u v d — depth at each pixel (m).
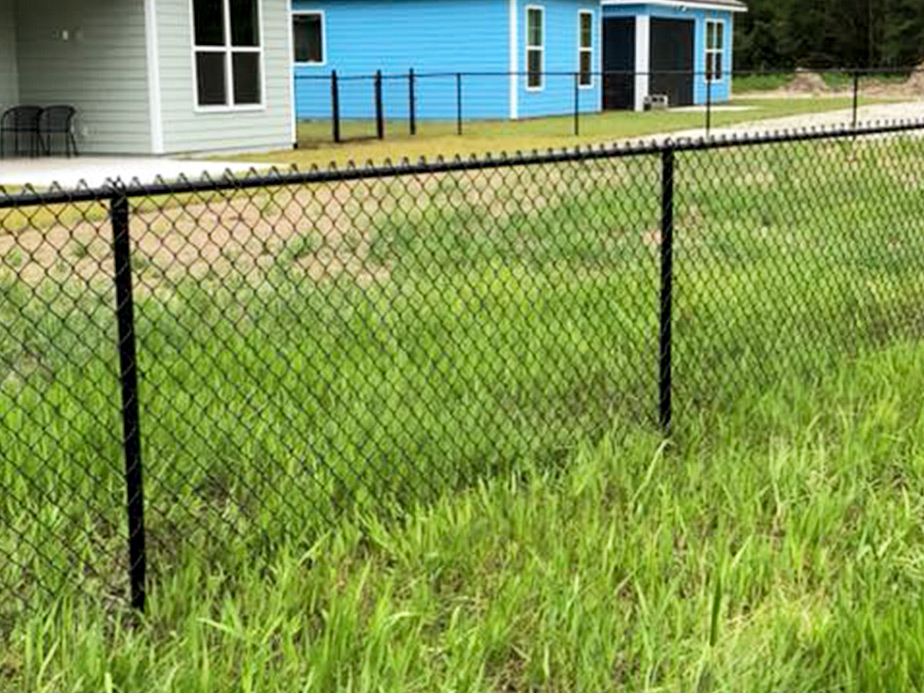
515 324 5.56
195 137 15.80
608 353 5.21
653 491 3.85
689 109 27.77
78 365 4.73
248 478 3.82
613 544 3.41
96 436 4.00
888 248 7.88
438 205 8.89
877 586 3.14
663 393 4.55
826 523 3.54
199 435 3.97
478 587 3.22
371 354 5.06
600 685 2.72
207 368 4.83
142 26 15.12
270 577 3.33
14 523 3.42
